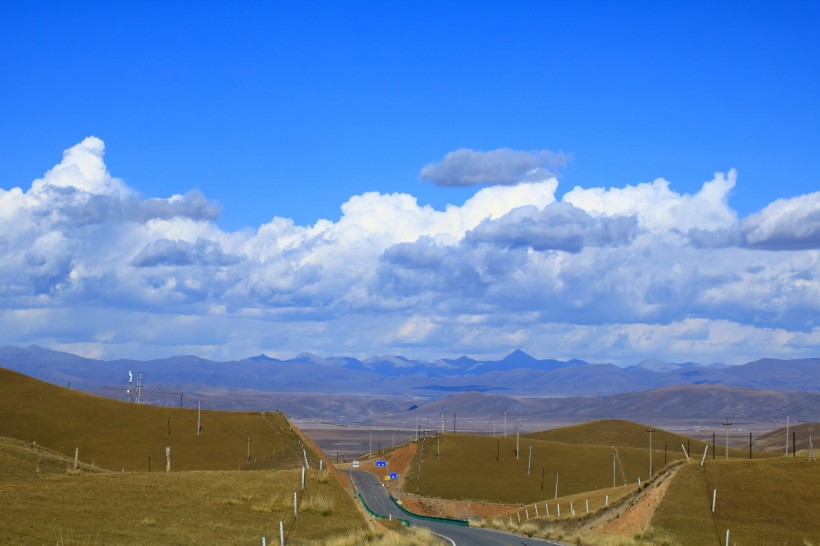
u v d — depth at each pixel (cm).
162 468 11681
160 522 4594
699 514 5731
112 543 3966
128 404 14600
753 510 5772
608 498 8669
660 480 7162
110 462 11875
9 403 13850
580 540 6206
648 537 5341
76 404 14225
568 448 18375
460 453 17775
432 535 6362
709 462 6894
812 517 5622
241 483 6025
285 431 14262
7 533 3931
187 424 13775
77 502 4903
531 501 15238
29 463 6944
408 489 15500
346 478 15875
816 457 6831
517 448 17912
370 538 4872
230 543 4219
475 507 14112
